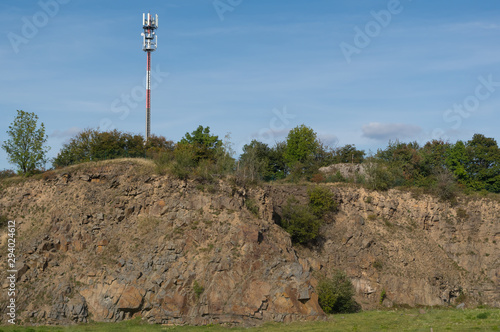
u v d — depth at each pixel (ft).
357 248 215.51
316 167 302.86
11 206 200.54
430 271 210.18
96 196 199.82
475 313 175.83
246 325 156.56
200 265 171.01
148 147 270.67
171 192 194.70
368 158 265.75
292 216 216.33
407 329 147.54
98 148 256.73
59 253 183.11
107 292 167.53
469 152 299.58
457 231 231.91
